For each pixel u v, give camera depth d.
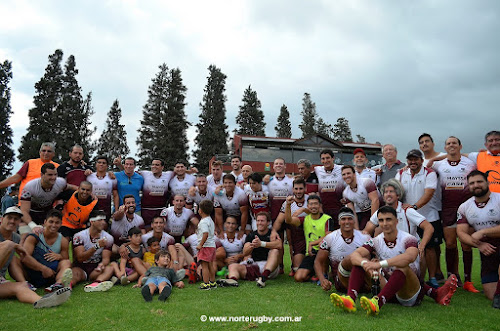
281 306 4.61
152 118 45.16
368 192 6.72
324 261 5.88
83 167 8.04
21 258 5.41
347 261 4.95
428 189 5.97
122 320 4.02
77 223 6.88
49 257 5.70
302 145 26.28
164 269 5.84
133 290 5.66
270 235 6.92
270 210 7.98
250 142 25.62
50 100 37.66
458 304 4.75
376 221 5.55
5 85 37.88
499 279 4.60
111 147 50.59
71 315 4.20
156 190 8.46
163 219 6.84
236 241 7.12
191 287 5.94
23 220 6.55
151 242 6.63
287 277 6.97
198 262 6.44
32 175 7.30
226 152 47.06
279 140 25.92
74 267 6.20
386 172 7.48
